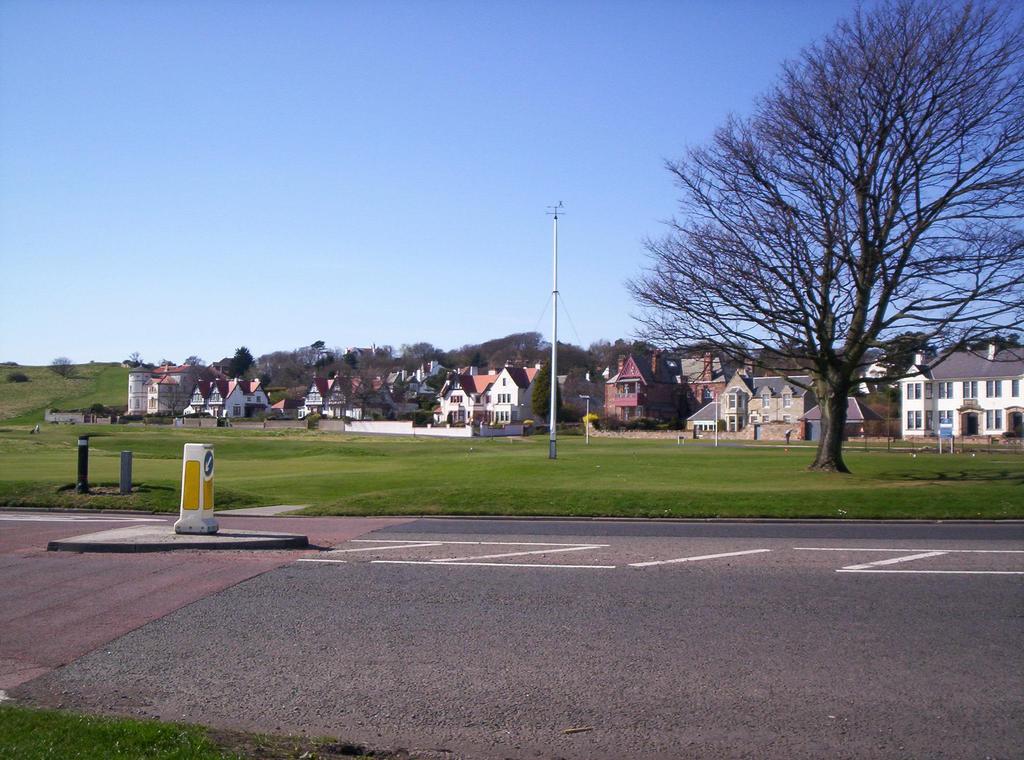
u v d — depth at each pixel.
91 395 148.50
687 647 8.41
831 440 32.12
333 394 123.31
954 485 24.62
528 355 166.62
